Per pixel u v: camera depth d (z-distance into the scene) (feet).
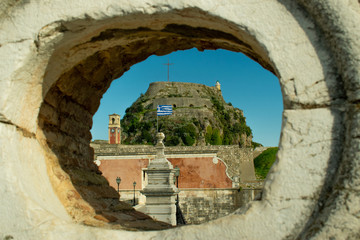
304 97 7.47
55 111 11.49
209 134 233.55
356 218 6.57
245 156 157.89
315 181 7.16
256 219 7.31
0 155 8.45
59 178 10.81
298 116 7.47
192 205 108.99
